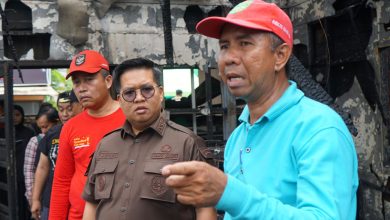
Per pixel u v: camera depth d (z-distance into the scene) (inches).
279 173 49.5
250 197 40.3
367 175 162.4
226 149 64.9
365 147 164.1
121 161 81.5
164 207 76.2
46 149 150.7
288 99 51.9
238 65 51.5
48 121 182.1
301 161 46.3
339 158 44.8
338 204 42.6
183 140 79.7
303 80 119.7
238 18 51.3
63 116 155.4
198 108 204.4
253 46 51.1
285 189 48.9
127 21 197.0
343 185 44.1
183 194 39.4
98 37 193.5
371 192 160.4
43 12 187.6
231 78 52.6
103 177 81.7
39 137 178.5
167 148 79.2
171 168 38.3
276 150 50.5
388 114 152.5
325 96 120.5
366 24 162.9
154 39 200.4
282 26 52.1
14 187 172.2
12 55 181.8
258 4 51.9
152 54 199.9
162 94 85.6
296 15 201.8
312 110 49.3
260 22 50.7
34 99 426.0
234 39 51.9
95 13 192.9
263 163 51.5
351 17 163.9
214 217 77.7
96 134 107.0
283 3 205.5
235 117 205.9
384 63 153.8
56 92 429.1
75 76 108.9
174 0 199.5
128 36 197.0
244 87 52.1
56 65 189.3
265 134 52.6
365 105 164.4
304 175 44.7
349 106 173.3
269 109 52.3
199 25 54.4
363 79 165.2
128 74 80.9
